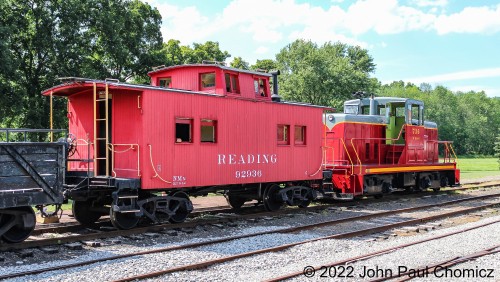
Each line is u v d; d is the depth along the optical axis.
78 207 12.41
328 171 17.06
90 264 8.33
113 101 12.09
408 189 21.78
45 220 12.36
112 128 12.08
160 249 9.41
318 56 45.06
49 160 9.80
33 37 27.33
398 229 12.40
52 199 9.87
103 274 7.63
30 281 7.23
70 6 27.31
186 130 12.55
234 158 13.60
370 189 18.20
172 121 12.05
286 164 15.29
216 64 13.48
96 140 11.65
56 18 27.84
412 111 20.16
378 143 18.97
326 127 18.58
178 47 41.78
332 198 18.14
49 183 9.79
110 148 12.16
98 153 12.54
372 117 19.39
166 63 32.88
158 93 11.73
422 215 14.95
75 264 8.16
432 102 106.94
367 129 19.12
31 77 28.33
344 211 15.69
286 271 7.95
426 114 102.62
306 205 16.48
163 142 11.84
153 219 11.88
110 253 9.20
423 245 10.08
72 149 12.62
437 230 12.38
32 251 9.12
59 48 26.70
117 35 29.09
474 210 16.06
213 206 16.73
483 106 110.81
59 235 11.07
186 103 12.36
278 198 15.07
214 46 48.00
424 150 21.03
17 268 7.95
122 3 31.17
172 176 12.02
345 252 9.61
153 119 11.62
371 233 11.80
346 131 18.16
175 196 12.55
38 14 26.52
